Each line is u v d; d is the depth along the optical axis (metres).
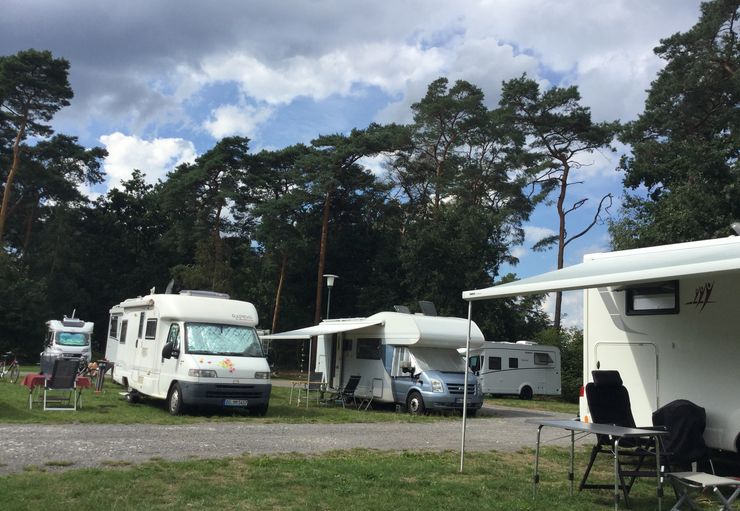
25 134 40.97
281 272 42.19
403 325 17.58
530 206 43.19
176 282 42.66
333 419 14.28
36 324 36.97
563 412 19.97
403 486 7.23
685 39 29.34
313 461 8.41
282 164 44.62
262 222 39.62
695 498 7.44
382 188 42.53
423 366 17.11
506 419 16.53
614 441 7.18
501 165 43.31
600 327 10.13
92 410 13.62
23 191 46.97
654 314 9.41
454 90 42.06
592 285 7.21
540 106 37.88
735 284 8.48
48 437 9.55
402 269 40.09
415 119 42.88
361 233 45.44
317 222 43.44
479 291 8.53
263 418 13.83
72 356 26.36
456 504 6.48
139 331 16.14
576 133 38.19
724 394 8.44
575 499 7.04
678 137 29.56
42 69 39.66
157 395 14.41
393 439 11.36
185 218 45.28
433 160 43.88
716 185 26.11
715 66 29.00
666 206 26.17
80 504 5.81
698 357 8.80
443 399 16.38
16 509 5.54
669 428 7.62
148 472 7.27
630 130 30.27
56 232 44.72
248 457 8.59
